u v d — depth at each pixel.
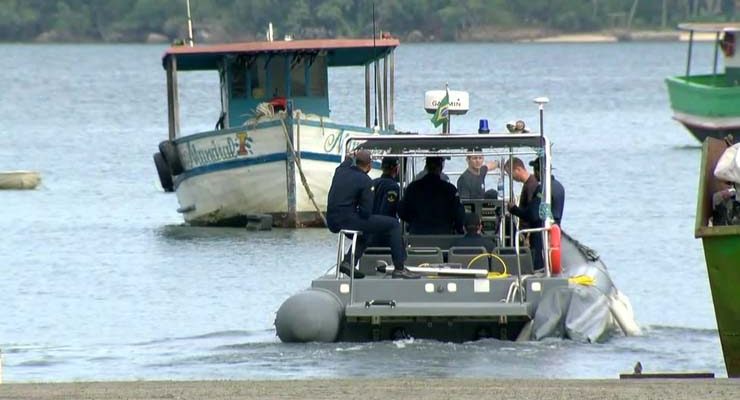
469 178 69.38
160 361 59.88
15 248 103.25
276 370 55.38
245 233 109.56
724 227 48.88
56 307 78.25
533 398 40.94
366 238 61.94
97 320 73.88
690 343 61.34
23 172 148.12
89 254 99.62
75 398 41.62
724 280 49.34
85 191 144.75
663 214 118.25
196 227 114.31
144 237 108.44
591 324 59.16
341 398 41.34
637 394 41.28
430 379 45.50
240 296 80.38
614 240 102.69
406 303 59.03
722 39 193.88
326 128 109.31
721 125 181.88
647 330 64.44
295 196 109.62
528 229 62.50
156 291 82.94
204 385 44.06
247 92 113.94
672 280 84.38
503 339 59.28
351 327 59.56
